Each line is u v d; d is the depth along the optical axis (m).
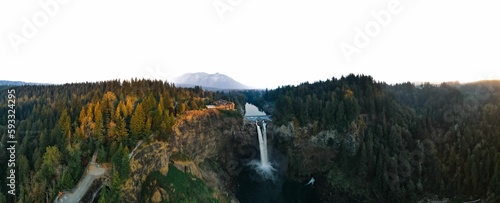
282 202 179.38
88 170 123.75
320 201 181.88
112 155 125.38
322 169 192.88
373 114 196.88
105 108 142.75
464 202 148.50
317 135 193.00
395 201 155.88
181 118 166.50
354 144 183.75
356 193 170.88
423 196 157.25
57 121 136.50
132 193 122.75
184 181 145.00
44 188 115.38
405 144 177.75
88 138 131.25
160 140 144.25
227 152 196.38
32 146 129.12
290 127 198.12
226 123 192.00
